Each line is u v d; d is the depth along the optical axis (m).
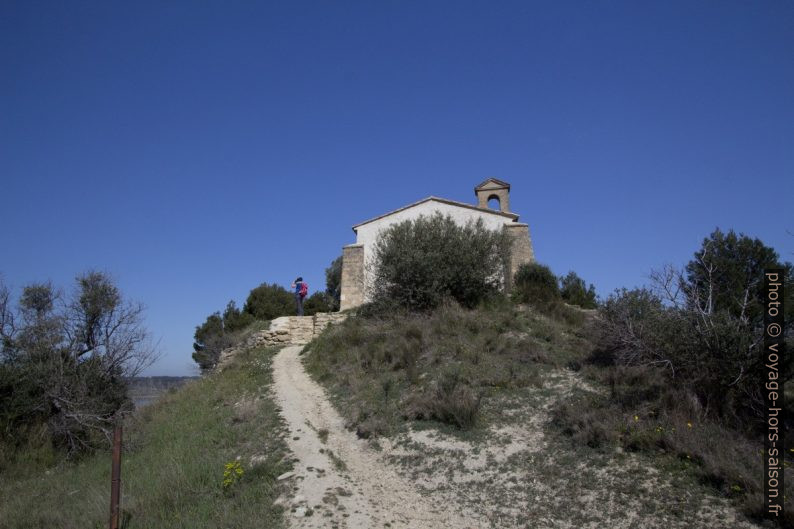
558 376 13.62
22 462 13.91
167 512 8.79
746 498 7.34
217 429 13.27
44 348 16.06
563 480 8.88
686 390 10.40
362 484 9.58
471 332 17.67
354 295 27.28
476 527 7.93
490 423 11.37
